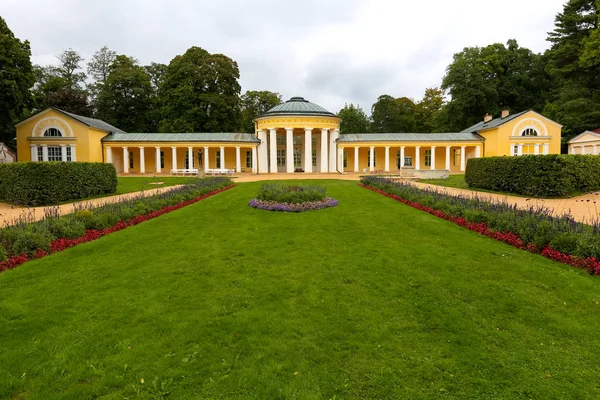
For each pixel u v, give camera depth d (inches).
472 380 163.8
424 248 354.3
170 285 267.4
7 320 215.8
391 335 199.6
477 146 1893.5
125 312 225.6
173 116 2127.2
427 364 174.9
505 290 253.8
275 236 409.1
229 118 2253.9
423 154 2049.7
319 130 1919.3
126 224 475.5
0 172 688.4
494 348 187.6
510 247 352.2
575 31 1807.3
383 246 364.2
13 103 1298.0
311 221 491.8
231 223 486.3
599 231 321.4
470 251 341.1
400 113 2903.5
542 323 210.4
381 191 822.5
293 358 178.5
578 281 262.4
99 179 838.5
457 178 1282.0
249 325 209.0
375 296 248.2
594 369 170.2
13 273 292.4
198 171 1664.6
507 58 2352.4
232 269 301.1
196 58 2119.8
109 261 324.2
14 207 656.4
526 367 172.6
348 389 157.9
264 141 1847.9
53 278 282.5
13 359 177.5
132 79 2300.7
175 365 173.5
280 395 153.8
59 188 715.4
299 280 275.9
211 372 168.7
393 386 159.9
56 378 165.0
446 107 2449.6
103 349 186.2
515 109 2431.1
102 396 154.3
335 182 1173.1
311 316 220.1
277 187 716.0
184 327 207.0
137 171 1943.9
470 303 237.1
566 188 653.3
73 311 226.5
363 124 2906.0
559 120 1877.5
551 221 365.7
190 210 601.9
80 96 2203.5
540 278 272.1
